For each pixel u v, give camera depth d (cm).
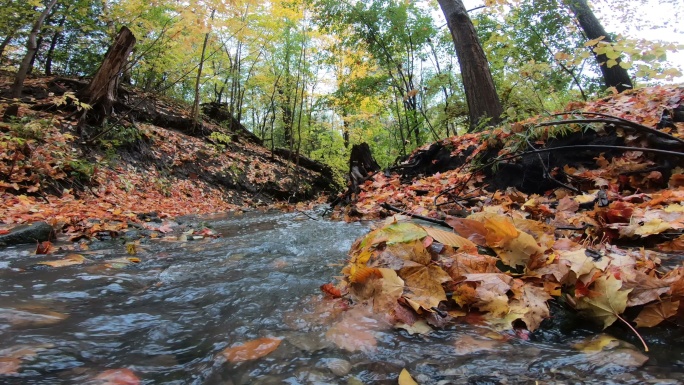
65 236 320
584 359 84
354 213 407
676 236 174
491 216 161
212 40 1290
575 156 342
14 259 223
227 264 204
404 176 597
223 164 1146
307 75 1673
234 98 2169
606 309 102
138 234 341
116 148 828
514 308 109
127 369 86
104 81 813
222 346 98
